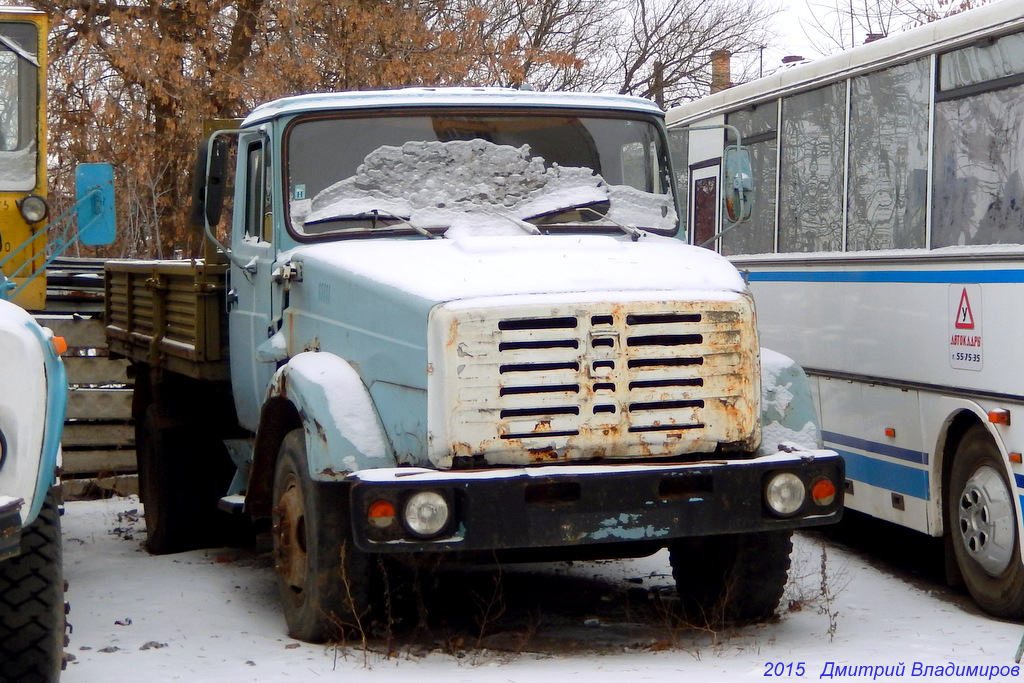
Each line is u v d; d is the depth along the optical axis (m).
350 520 6.21
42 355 4.83
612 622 7.12
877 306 8.59
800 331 9.67
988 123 7.55
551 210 7.33
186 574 8.69
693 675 5.76
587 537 5.88
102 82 20.73
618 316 6.07
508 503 5.82
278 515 6.84
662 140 7.81
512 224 7.25
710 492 6.02
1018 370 7.07
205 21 20.38
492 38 22.61
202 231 8.45
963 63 7.81
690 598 7.20
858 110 8.99
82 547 10.05
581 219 7.38
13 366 4.73
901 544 9.73
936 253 7.88
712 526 6.01
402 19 20.59
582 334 6.04
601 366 6.06
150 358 9.62
